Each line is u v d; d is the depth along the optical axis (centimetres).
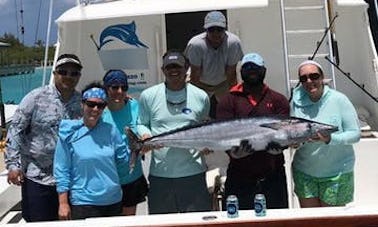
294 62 598
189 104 417
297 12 598
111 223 318
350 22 609
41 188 421
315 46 593
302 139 376
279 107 400
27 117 417
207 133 382
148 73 611
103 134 386
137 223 315
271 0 598
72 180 386
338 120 400
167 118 416
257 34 604
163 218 320
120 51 612
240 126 380
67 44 604
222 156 521
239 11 601
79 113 423
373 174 514
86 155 379
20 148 419
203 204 430
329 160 406
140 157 432
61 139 384
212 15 515
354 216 307
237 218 312
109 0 622
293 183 455
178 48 661
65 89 419
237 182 406
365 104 610
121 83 416
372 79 586
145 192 443
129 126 413
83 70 617
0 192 466
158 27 606
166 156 420
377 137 541
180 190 423
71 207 385
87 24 608
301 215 312
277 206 408
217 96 544
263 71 394
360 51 608
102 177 382
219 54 530
